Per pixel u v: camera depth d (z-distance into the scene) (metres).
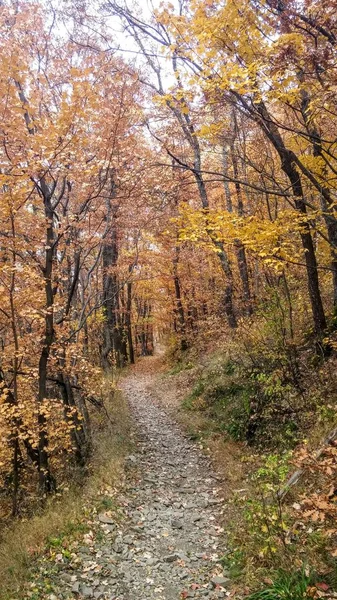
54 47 9.62
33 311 7.58
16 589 4.99
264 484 6.34
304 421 7.64
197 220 7.15
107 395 14.60
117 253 14.52
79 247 9.73
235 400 10.91
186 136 12.32
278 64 5.30
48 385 10.88
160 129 11.60
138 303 34.56
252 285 18.09
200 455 9.62
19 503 8.69
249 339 10.94
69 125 7.07
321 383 8.09
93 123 8.80
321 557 4.46
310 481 5.86
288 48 5.20
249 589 4.53
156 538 6.08
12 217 7.37
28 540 6.04
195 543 5.89
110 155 8.64
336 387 7.69
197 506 7.12
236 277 17.91
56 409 8.70
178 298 22.42
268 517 5.24
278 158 10.81
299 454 4.39
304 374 8.82
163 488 7.97
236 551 5.30
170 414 13.66
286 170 7.78
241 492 7.06
